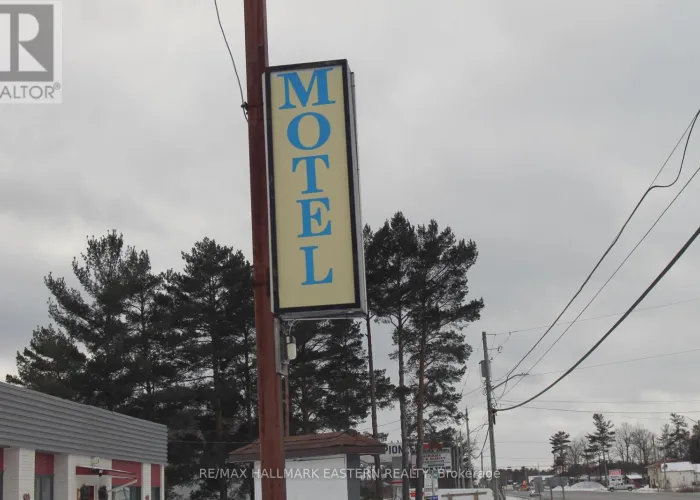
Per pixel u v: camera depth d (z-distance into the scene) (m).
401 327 50.84
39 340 51.94
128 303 51.84
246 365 49.62
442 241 50.47
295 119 8.60
